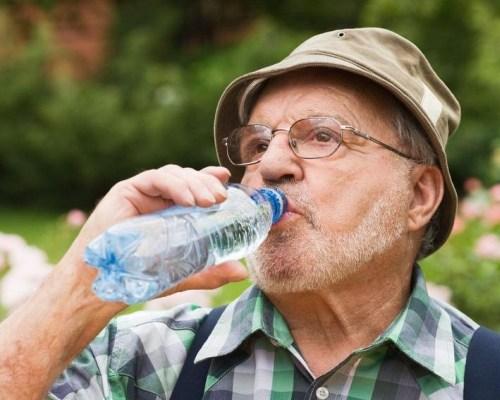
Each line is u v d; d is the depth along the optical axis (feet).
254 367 7.07
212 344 7.18
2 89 45.78
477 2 40.81
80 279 6.05
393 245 7.01
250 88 7.43
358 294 6.98
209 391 7.04
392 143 7.02
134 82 48.75
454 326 7.23
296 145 6.88
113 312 6.17
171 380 7.23
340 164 6.81
